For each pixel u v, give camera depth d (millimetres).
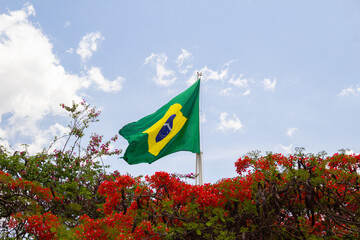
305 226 6184
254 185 6430
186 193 6605
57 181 10688
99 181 10914
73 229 6445
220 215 6094
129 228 6395
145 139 10945
